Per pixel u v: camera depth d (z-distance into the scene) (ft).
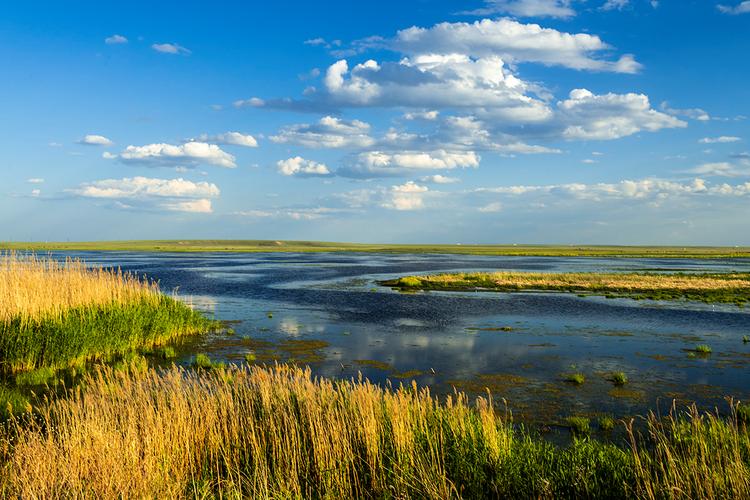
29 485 24.80
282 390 38.22
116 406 36.63
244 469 29.81
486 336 93.66
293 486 27.27
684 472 27.04
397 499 27.04
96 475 25.94
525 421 48.03
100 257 460.55
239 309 129.70
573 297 163.12
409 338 91.20
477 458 30.27
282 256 542.57
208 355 76.07
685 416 49.08
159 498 25.25
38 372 59.77
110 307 79.77
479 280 212.43
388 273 273.75
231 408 34.65
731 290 183.52
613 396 56.18
